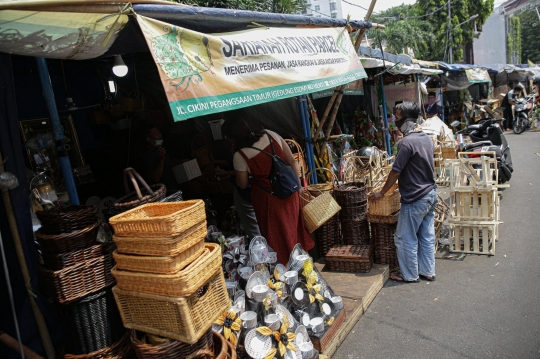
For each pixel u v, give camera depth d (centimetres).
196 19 262
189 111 226
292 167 379
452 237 470
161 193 252
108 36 231
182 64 231
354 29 466
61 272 201
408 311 347
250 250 307
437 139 804
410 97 1048
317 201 400
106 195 523
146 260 191
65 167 281
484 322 318
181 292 184
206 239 331
